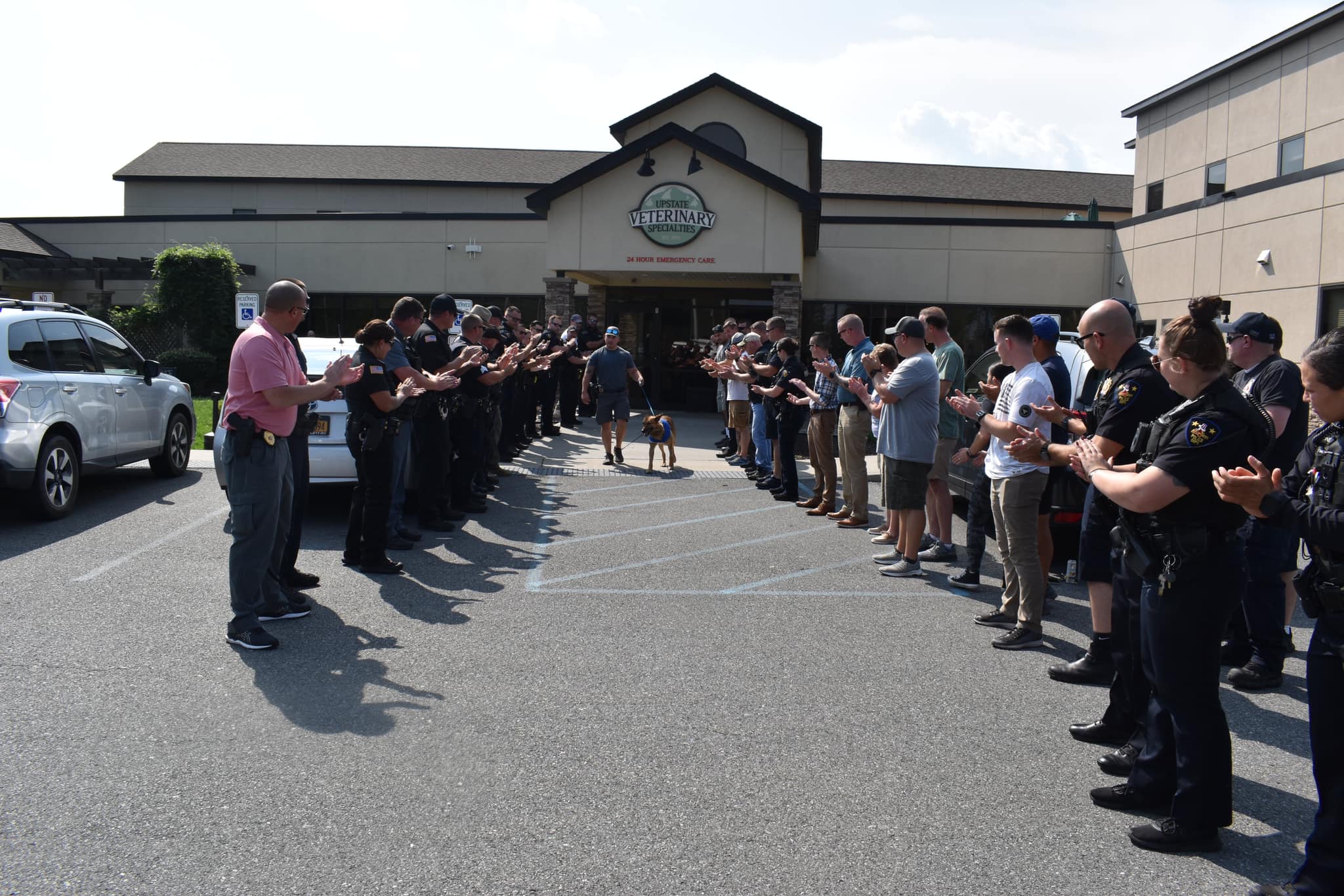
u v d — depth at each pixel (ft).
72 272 81.25
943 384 25.32
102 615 19.35
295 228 79.36
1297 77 58.34
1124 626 13.60
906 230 74.38
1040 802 12.18
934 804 12.03
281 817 11.32
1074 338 26.07
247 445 17.37
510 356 30.71
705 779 12.55
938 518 25.86
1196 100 68.49
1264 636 17.01
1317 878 9.77
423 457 28.07
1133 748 13.03
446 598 21.20
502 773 12.57
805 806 11.87
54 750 13.05
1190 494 10.75
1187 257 64.64
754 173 58.23
